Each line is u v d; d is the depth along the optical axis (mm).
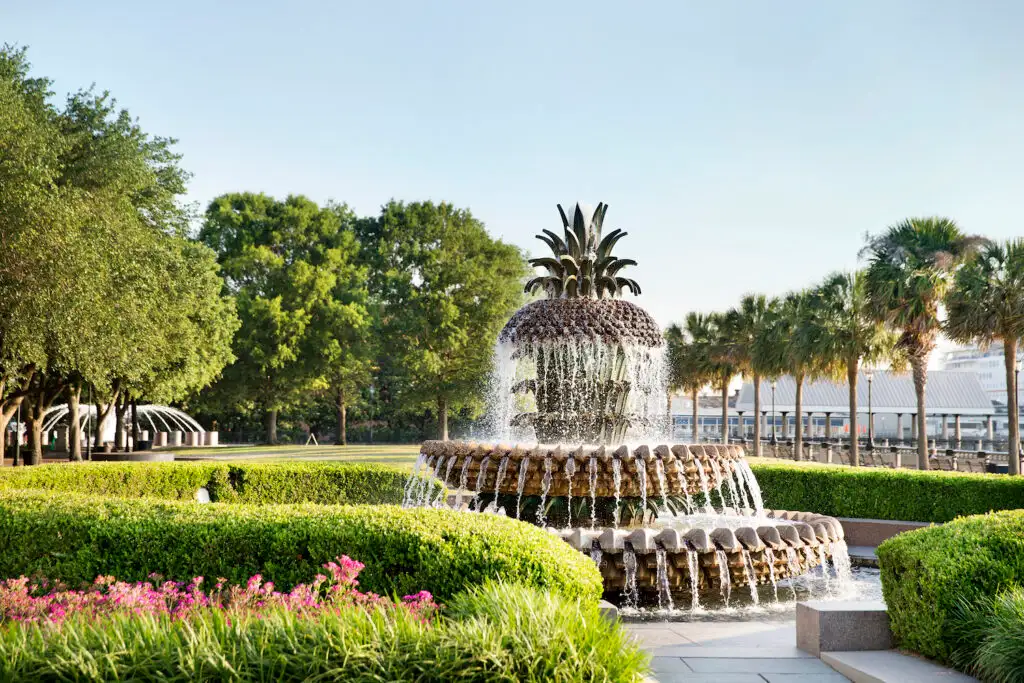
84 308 18281
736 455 9562
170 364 32656
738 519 9984
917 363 27953
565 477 8734
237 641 3879
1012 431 24281
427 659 3824
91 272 17922
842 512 14344
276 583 6145
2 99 17016
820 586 9703
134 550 6461
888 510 13992
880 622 6242
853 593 9305
